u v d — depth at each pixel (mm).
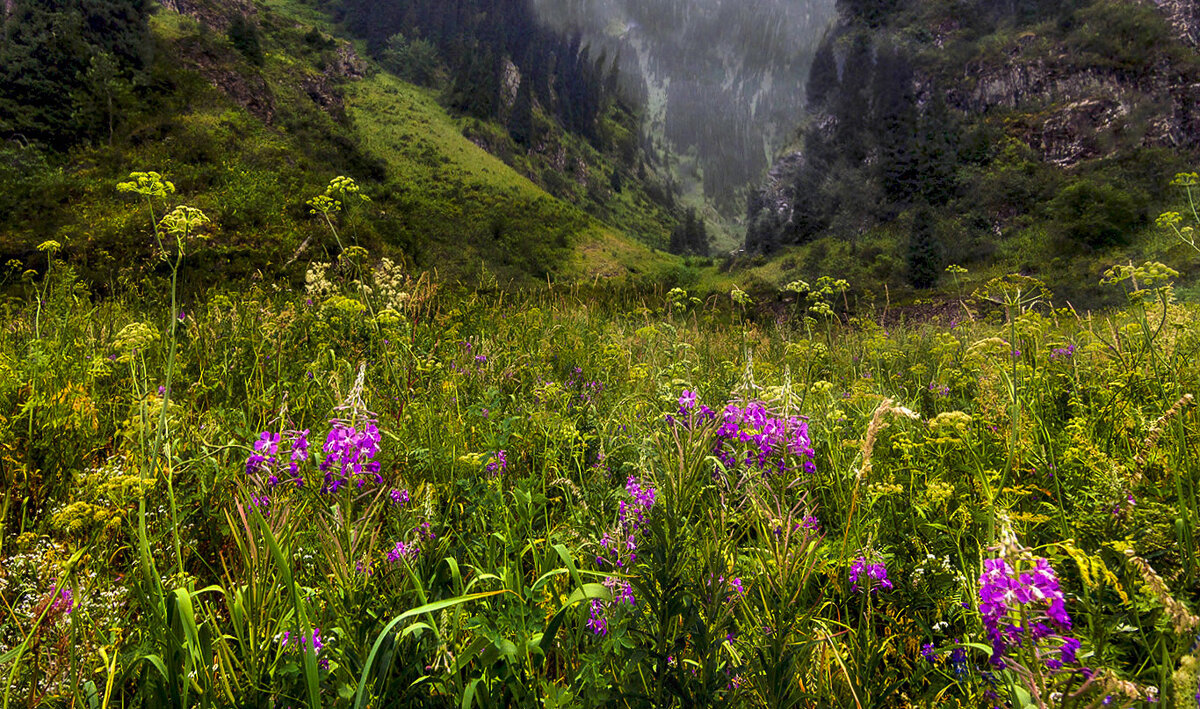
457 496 2461
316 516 1741
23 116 37219
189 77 51969
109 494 1751
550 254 83188
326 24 178125
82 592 1638
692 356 5344
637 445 2609
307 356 4234
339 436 1666
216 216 14695
